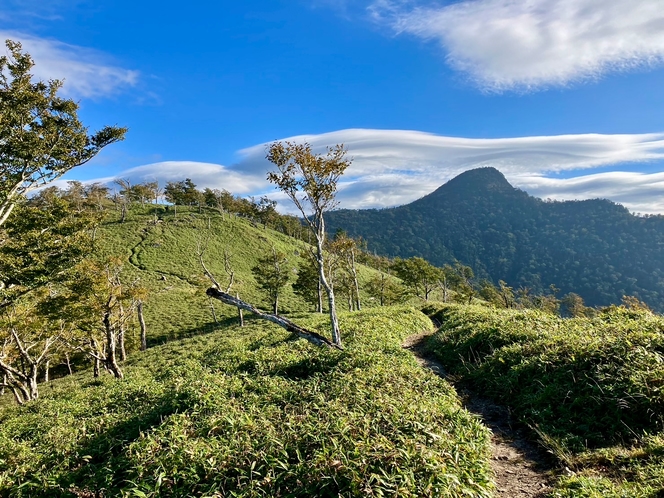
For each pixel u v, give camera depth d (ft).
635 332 32.68
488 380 37.35
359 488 17.56
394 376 35.53
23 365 87.15
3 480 24.76
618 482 18.70
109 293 81.56
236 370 49.73
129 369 98.17
